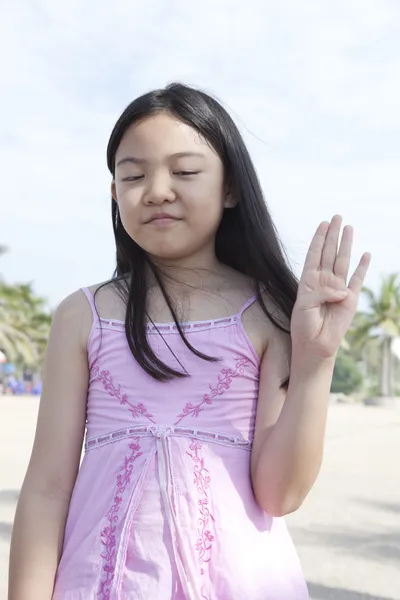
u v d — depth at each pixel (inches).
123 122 67.9
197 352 64.6
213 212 68.2
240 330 66.5
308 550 212.8
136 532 59.5
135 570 58.7
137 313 65.9
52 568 61.8
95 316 67.1
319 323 62.4
